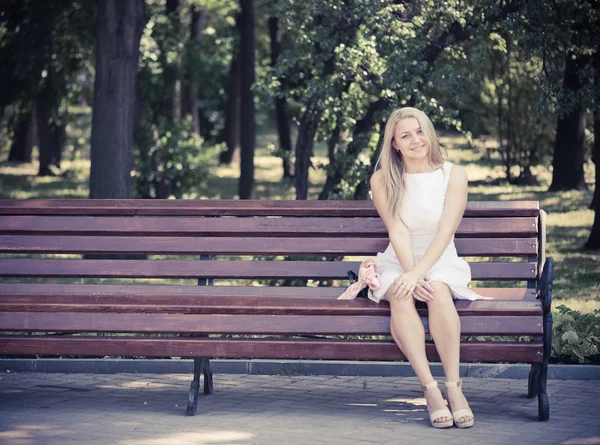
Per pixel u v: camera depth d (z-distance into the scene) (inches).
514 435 189.8
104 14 498.0
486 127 918.4
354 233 233.8
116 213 241.3
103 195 500.1
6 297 216.7
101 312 213.3
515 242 225.5
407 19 423.5
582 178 842.2
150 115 868.0
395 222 214.7
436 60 445.1
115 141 499.2
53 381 257.1
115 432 196.4
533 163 911.0
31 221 240.2
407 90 402.0
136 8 501.7
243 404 225.9
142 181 815.1
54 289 235.9
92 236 238.7
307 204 238.1
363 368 263.9
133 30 501.4
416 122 216.2
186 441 188.4
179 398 234.1
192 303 212.8
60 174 1197.7
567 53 430.9
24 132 1392.7
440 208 213.5
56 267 237.3
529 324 203.2
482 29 416.8
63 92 765.9
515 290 227.6
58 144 1203.2
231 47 1074.7
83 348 212.7
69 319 213.8
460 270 211.6
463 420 196.2
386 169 216.4
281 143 1030.4
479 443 183.5
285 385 250.8
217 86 1266.0
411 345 201.3
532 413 211.9
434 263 206.7
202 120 1569.9
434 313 200.7
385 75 399.5
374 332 207.2
